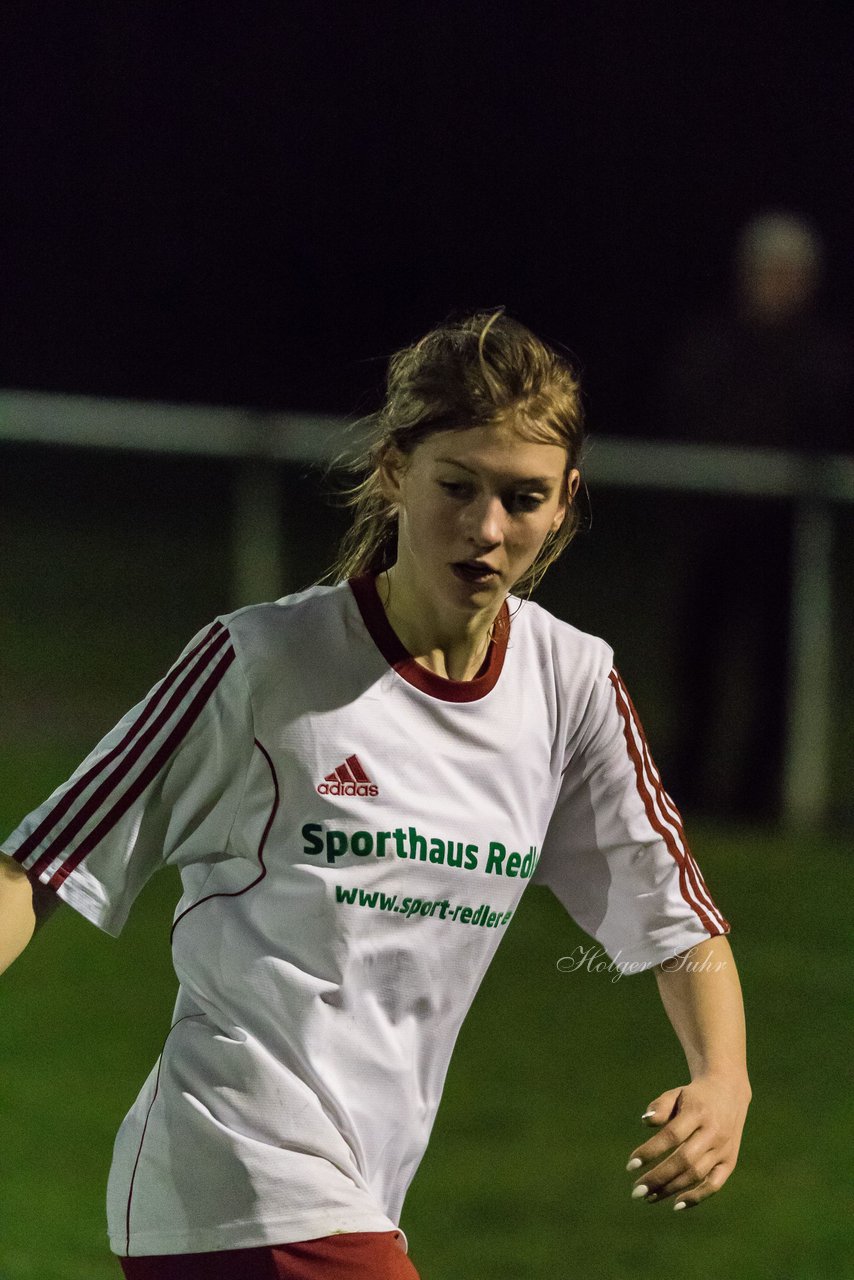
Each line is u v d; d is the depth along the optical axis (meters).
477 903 8.19
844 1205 15.27
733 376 27.03
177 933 8.23
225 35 63.31
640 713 30.47
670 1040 18.91
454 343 7.71
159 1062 8.24
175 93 63.41
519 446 7.52
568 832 9.03
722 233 63.84
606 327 63.88
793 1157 16.27
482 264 64.25
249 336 63.69
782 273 26.92
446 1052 8.40
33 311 63.44
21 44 62.81
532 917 22.86
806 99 62.59
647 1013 19.73
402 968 8.07
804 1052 18.80
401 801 7.97
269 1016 7.91
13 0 62.53
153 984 19.77
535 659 8.53
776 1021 19.64
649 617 34.00
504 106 64.19
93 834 7.96
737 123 63.41
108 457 33.03
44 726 28.80
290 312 63.78
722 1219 14.90
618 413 63.25
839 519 27.47
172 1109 7.96
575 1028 19.16
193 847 8.13
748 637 27.61
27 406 26.62
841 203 62.72
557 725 8.55
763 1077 18.14
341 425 27.44
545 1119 16.70
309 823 7.89
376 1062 8.02
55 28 63.03
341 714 7.94
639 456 27.12
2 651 32.53
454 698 8.12
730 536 27.28
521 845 8.31
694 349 27.27
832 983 20.88
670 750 28.41
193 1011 8.17
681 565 27.59
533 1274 13.62
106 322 63.66
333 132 63.66
